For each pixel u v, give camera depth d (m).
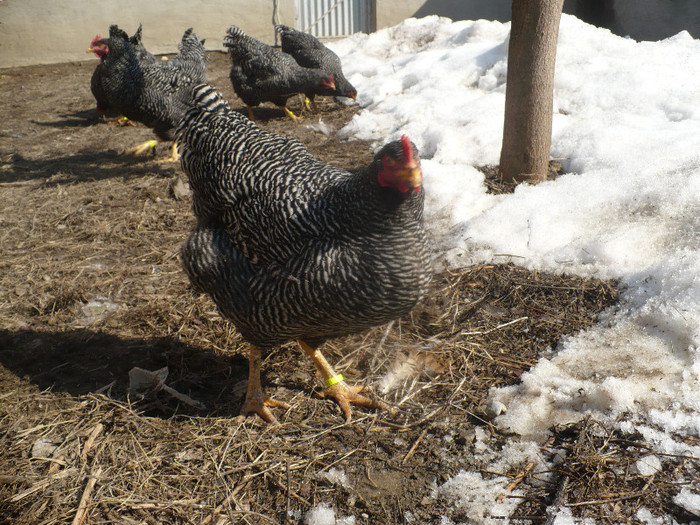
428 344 1.17
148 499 0.90
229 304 0.97
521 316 1.21
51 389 1.10
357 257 0.86
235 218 0.96
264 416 1.04
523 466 0.93
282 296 0.91
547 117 1.54
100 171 2.02
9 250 1.54
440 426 1.00
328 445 0.99
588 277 1.27
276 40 3.82
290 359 1.17
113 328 1.25
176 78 1.96
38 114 2.73
